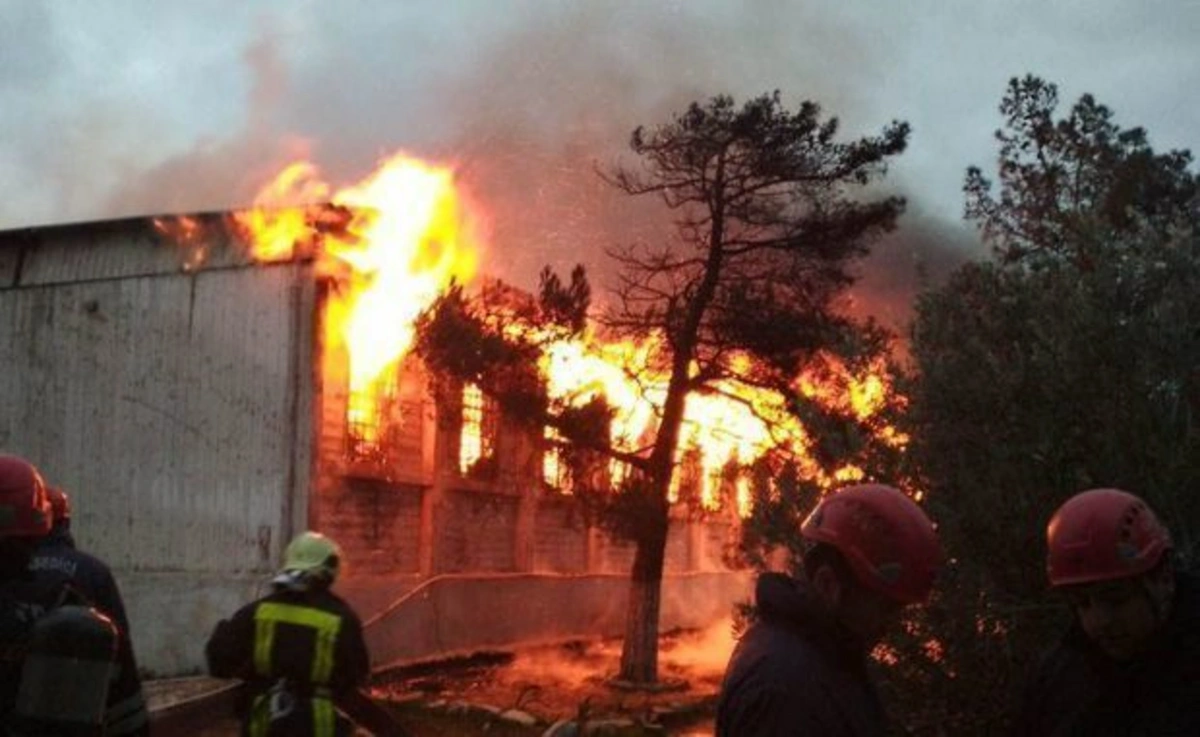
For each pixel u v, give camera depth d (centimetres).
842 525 253
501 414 1469
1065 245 740
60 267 1560
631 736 1137
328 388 1441
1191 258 642
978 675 629
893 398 734
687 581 2250
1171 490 573
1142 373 604
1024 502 618
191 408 1472
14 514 366
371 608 1477
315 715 494
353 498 1475
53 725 289
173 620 1430
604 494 1423
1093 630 293
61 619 295
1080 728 301
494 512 1742
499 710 1202
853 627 254
